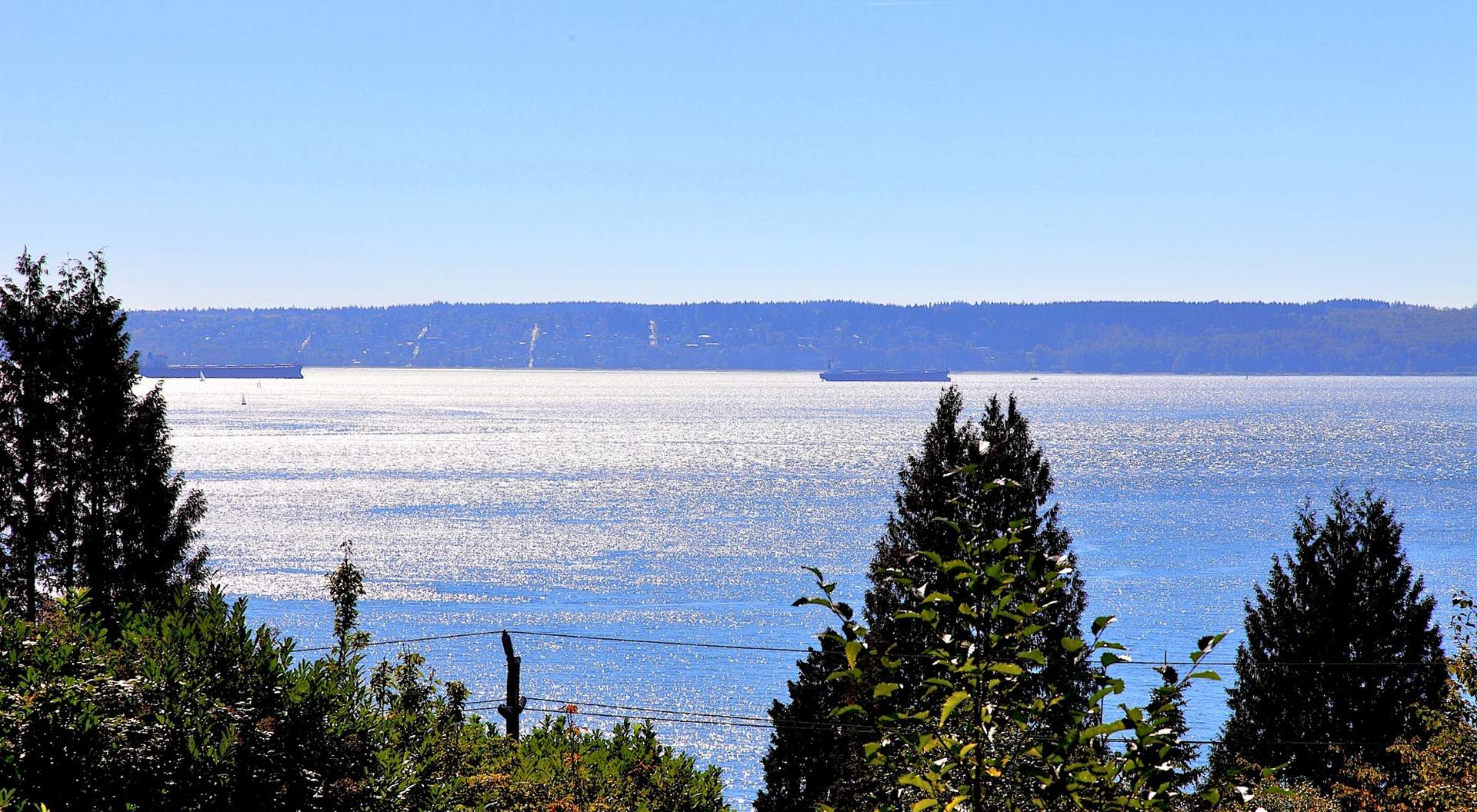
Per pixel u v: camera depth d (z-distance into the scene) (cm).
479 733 3897
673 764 4119
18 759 1753
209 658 2169
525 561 17500
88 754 1831
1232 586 15625
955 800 1051
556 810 3394
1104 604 14325
